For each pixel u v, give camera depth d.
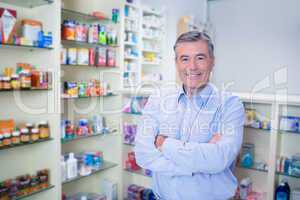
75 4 2.37
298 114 2.14
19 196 1.85
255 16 3.71
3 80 1.72
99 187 2.72
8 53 1.91
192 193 1.15
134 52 2.99
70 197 2.51
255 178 2.28
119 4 2.50
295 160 2.08
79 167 2.34
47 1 1.90
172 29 3.52
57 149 2.01
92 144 2.72
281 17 3.51
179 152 1.11
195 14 3.93
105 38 2.39
